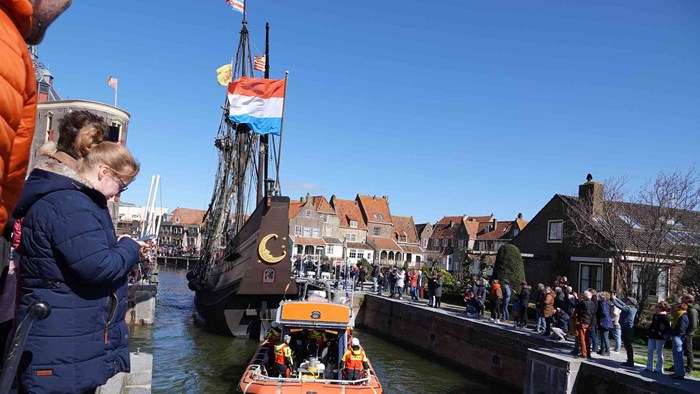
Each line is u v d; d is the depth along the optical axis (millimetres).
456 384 17172
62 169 2438
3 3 1573
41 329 2209
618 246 23359
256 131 23438
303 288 34875
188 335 23156
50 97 37500
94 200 2498
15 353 1869
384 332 27391
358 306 31031
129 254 2551
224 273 23828
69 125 2848
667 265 21609
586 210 27547
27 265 2242
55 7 1870
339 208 75062
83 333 2307
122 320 2670
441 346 21344
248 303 22266
